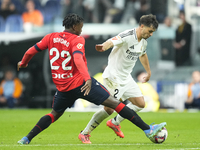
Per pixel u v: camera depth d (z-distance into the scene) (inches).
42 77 2143.2
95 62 2204.7
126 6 2162.9
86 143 611.5
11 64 2170.3
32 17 2149.4
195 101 1972.2
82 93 542.0
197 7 2153.1
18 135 748.0
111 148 514.9
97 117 630.5
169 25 2161.7
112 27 2164.1
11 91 2052.2
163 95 2010.3
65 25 553.9
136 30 635.5
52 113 582.6
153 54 2158.0
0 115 1412.4
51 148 511.8
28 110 1823.3
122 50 646.5
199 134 783.1
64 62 540.4
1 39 2148.1
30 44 2198.6
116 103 557.0
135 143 609.9
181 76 2119.8
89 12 2160.4
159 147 528.7
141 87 1999.3
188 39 2150.6
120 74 665.6
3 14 2153.1
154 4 2164.1
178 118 1323.8
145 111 1955.0
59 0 2158.0
